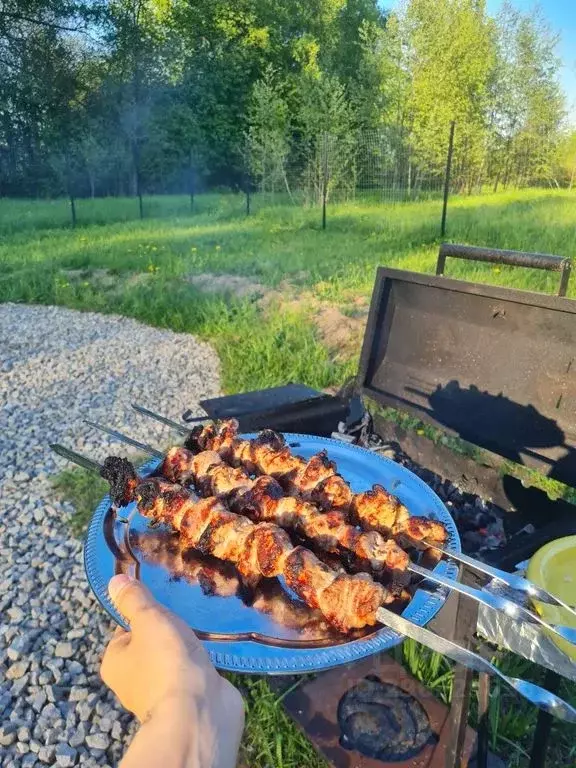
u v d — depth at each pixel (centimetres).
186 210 1936
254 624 141
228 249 1192
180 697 73
